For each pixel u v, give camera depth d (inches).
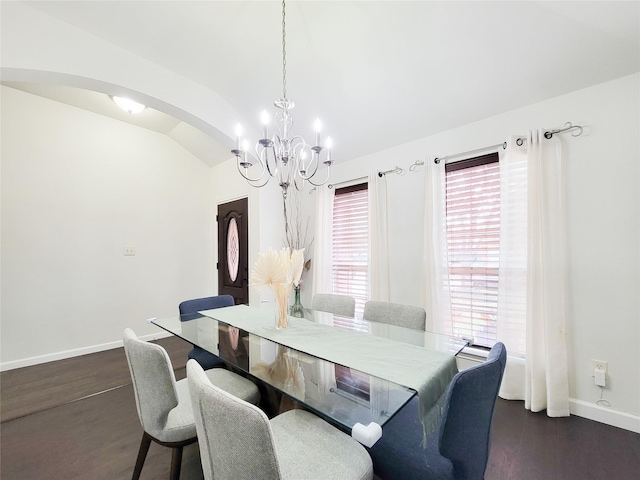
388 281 114.5
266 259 71.6
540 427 73.8
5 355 116.3
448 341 65.1
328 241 137.8
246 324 80.0
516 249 86.5
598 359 75.3
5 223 117.7
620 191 72.7
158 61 97.5
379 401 42.3
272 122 123.1
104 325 142.3
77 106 135.3
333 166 137.9
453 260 103.4
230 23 81.7
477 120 95.1
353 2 73.0
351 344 62.6
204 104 113.2
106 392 97.9
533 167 81.4
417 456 41.8
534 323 80.7
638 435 69.5
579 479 57.7
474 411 37.5
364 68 89.6
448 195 104.5
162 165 165.8
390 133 110.5
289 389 48.2
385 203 116.8
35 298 123.7
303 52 89.9
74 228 134.6
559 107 80.7
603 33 64.7
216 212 182.2
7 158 118.5
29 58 75.6
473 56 77.2
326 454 39.4
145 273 157.6
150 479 59.6
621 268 72.6
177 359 126.7
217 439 31.7
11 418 82.3
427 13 71.4
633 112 71.0
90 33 84.7
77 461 65.1
